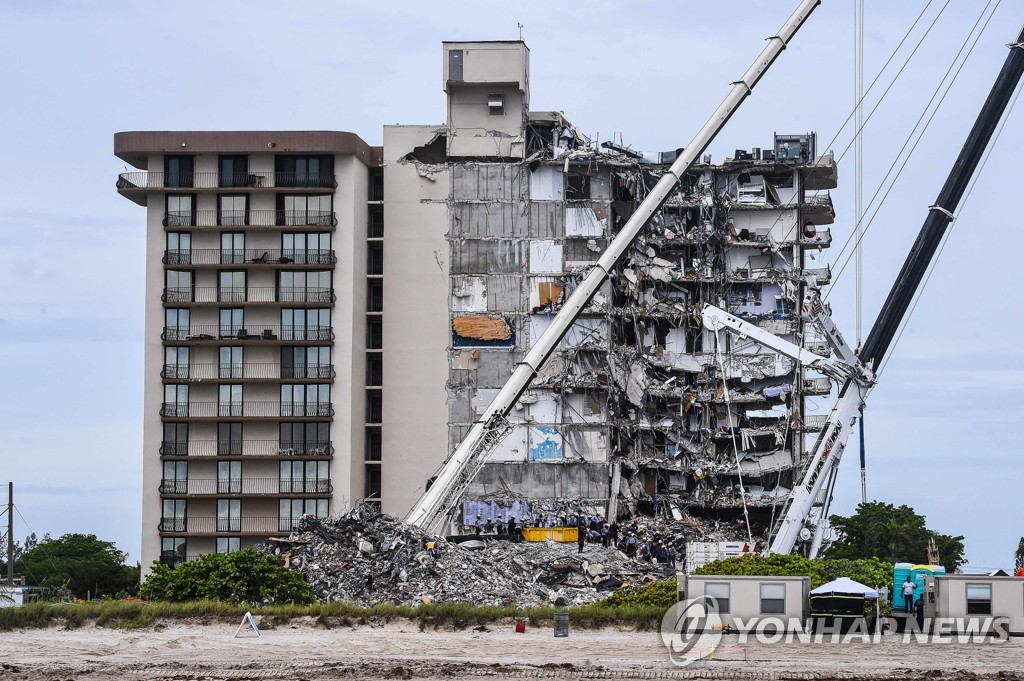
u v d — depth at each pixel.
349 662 147.12
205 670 143.25
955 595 162.00
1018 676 142.12
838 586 162.62
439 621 171.00
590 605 188.88
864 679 140.00
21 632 165.00
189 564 190.50
